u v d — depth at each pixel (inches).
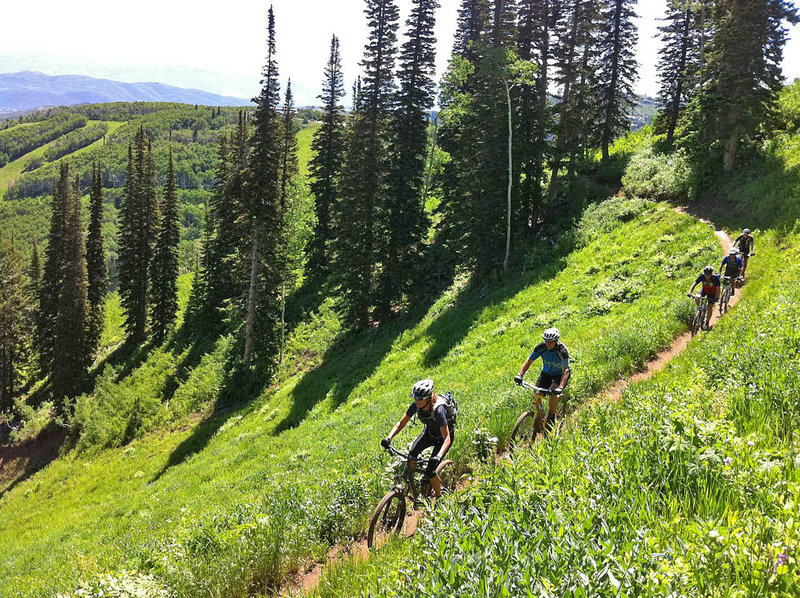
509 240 1262.3
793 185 869.2
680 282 753.6
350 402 971.9
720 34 1111.6
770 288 564.4
